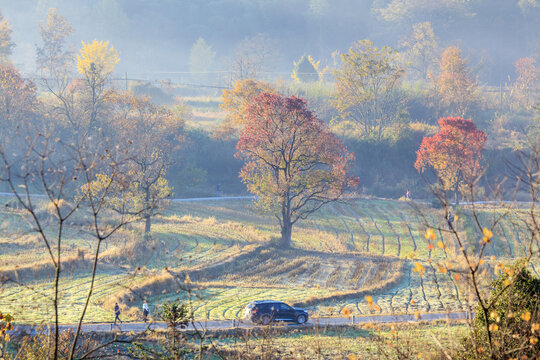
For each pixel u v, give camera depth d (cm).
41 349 2456
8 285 5684
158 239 8594
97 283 6331
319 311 5803
